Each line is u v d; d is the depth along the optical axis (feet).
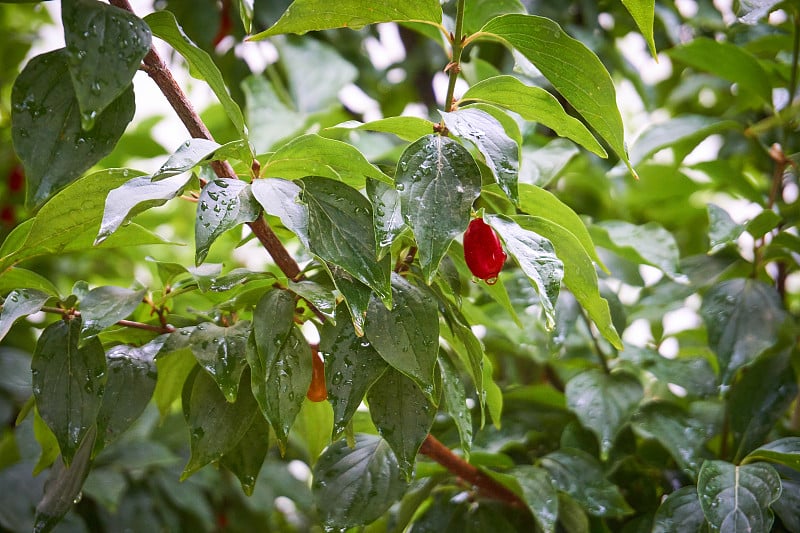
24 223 3.00
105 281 7.42
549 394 4.54
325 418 3.46
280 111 5.99
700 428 4.29
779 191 5.14
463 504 4.19
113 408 2.90
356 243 2.61
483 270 2.79
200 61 2.77
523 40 2.78
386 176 2.73
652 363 4.50
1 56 7.43
